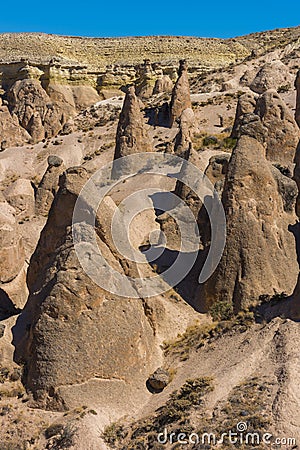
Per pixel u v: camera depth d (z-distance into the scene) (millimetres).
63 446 17641
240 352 20344
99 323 19953
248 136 25578
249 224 24094
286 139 36500
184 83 66688
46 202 46469
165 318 22984
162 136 64062
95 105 89062
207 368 20266
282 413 17281
